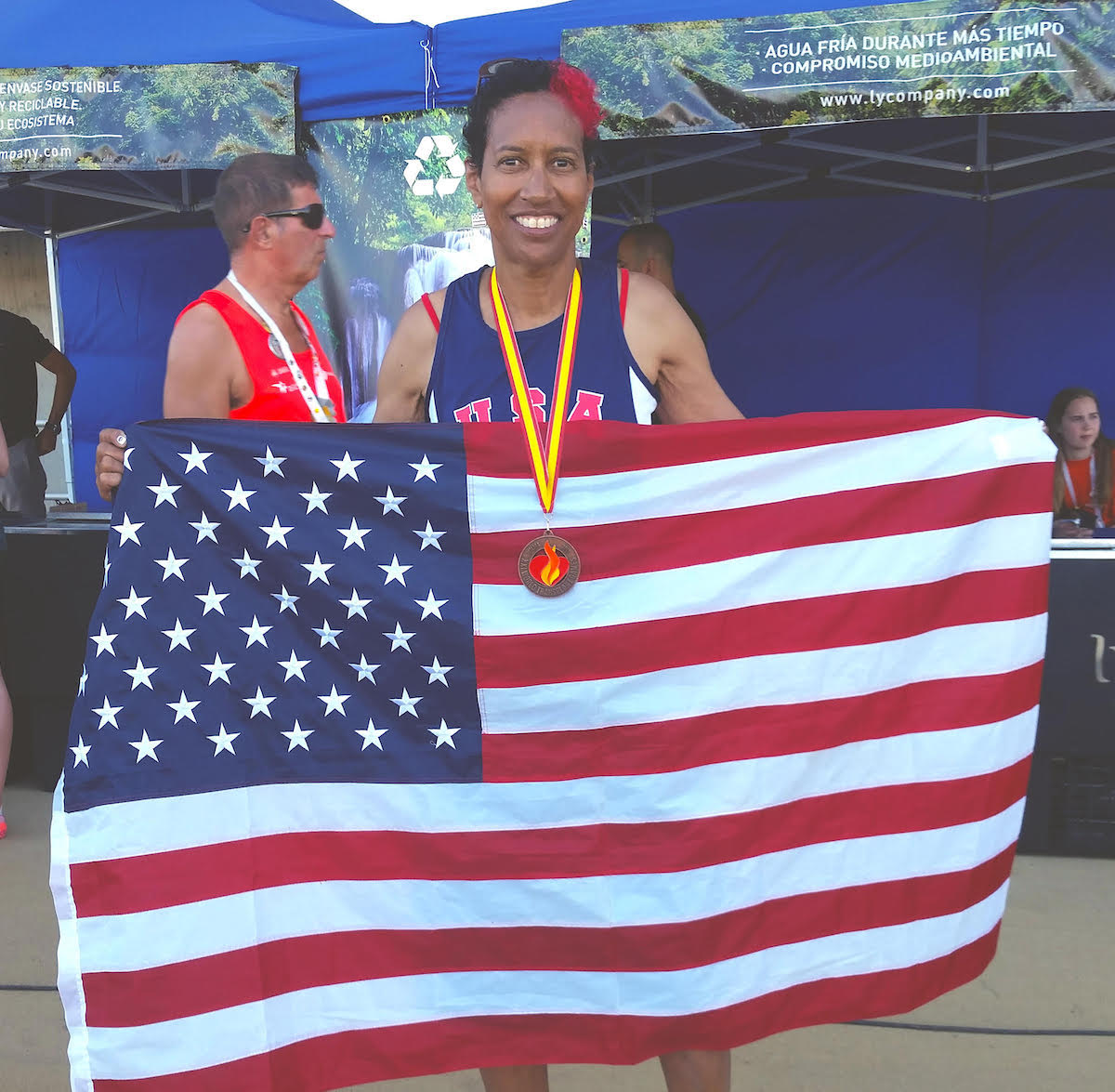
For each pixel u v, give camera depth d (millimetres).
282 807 1817
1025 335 6648
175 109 3957
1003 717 1875
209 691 1797
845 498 1844
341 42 3965
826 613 1850
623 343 1858
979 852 1896
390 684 1826
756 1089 2402
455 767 1824
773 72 3596
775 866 1854
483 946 1843
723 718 1839
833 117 3578
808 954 1876
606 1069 2520
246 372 2404
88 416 7477
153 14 4102
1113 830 3764
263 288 2477
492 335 1861
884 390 6820
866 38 3523
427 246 4027
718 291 6859
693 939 1825
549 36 3809
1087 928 3215
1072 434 5402
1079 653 3645
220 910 1796
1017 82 3439
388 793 1822
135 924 1772
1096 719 3656
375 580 1809
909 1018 2713
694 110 3654
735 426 1813
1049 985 2871
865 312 6758
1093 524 5355
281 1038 1822
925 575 1852
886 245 6664
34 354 5570
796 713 1854
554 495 1807
